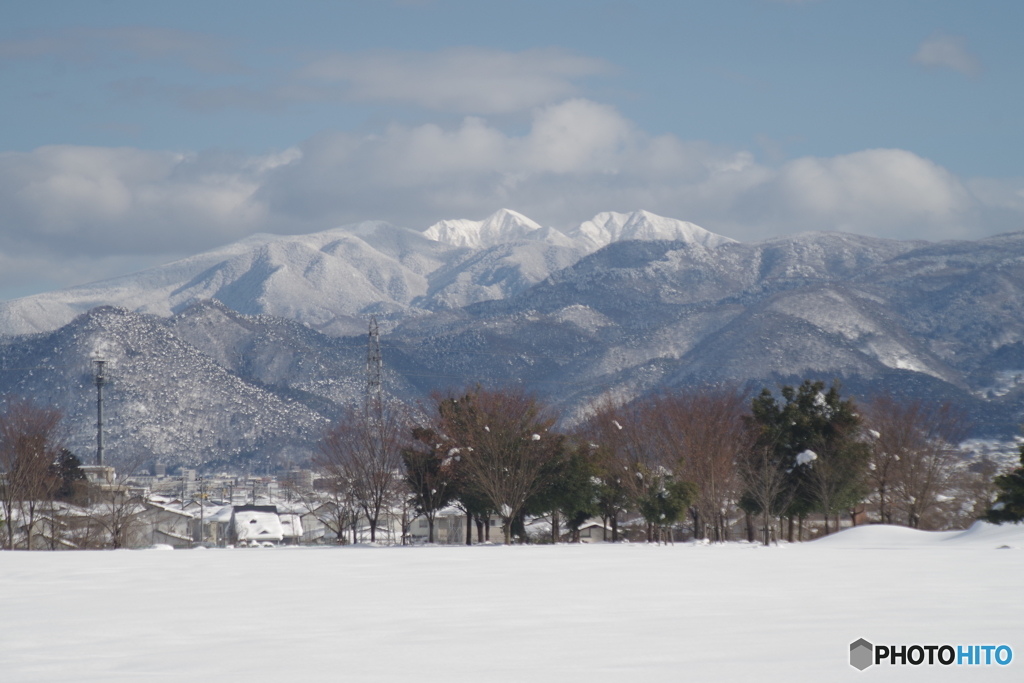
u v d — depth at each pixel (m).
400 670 14.95
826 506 77.69
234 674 14.84
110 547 82.12
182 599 25.62
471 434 78.75
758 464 77.44
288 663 15.71
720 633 18.16
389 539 99.25
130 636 18.94
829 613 20.97
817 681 13.50
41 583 31.12
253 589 28.50
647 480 77.12
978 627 18.44
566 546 66.44
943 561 39.53
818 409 82.25
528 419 80.81
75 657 16.62
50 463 80.69
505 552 53.75
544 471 80.25
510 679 14.06
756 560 42.00
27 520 80.75
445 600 24.81
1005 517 66.88
